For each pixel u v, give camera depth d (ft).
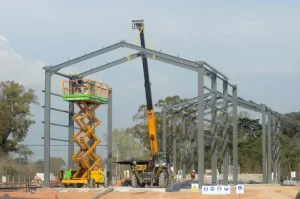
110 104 149.38
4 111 280.92
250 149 324.80
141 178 136.56
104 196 113.60
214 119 150.71
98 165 138.62
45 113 135.64
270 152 203.62
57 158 238.68
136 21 142.92
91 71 143.02
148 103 146.82
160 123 274.57
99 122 140.46
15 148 290.35
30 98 300.20
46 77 137.39
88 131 137.69
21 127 294.87
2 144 284.82
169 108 184.24
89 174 134.72
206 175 245.65
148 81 146.41
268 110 204.74
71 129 145.48
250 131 344.69
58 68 138.10
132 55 140.26
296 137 366.22
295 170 307.99
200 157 126.62
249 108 195.62
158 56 135.74
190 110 201.98
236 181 158.30
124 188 124.36
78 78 141.38
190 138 203.72
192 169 200.95
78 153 137.69
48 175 133.80
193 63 131.13
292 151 317.42
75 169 145.48
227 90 157.07
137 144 294.05
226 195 110.32
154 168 137.59
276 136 233.96
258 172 307.58
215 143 152.15
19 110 294.05
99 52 139.03
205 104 146.82
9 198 100.53
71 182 133.59
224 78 155.63
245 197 109.19
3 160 260.42
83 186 134.00
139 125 295.28
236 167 159.02
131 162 140.97
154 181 136.56
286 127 385.09
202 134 127.85
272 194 119.75
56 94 138.62
